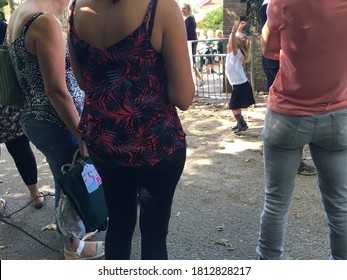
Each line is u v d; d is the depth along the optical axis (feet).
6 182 13.01
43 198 11.26
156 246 5.96
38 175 13.44
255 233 9.41
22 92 7.73
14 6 17.85
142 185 5.59
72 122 7.04
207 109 22.52
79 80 5.88
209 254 8.70
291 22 5.51
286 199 6.82
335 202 6.52
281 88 6.13
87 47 5.02
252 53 23.31
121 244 6.13
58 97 6.82
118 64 4.90
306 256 8.41
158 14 4.75
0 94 7.55
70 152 7.77
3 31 9.28
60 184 7.45
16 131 9.77
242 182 12.26
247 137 16.89
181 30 4.90
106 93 5.05
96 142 5.31
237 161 14.11
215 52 33.50
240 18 25.39
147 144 5.15
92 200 7.75
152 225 5.84
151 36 4.79
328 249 8.62
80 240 8.68
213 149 15.52
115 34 4.78
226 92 25.43
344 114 5.91
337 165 6.27
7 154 15.89
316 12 5.25
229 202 10.98
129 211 5.98
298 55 5.61
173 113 5.43
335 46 5.38
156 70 5.01
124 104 5.00
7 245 9.39
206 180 12.53
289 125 6.09
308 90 5.78
